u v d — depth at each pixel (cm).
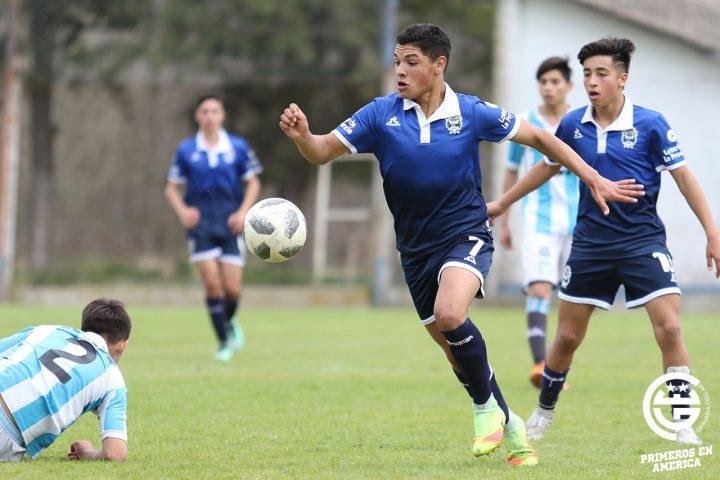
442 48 2059
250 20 7125
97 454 2031
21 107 7462
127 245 8325
